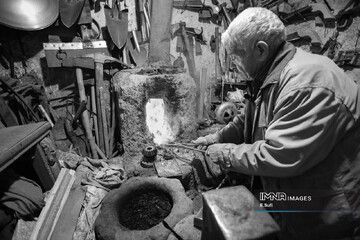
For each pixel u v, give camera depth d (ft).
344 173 3.03
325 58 3.18
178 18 11.35
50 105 8.66
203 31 12.00
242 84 11.81
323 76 2.84
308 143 2.77
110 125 9.71
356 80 8.14
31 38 8.05
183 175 7.24
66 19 7.88
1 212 4.70
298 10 9.64
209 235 2.39
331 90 2.78
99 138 9.27
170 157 7.92
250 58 3.53
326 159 3.09
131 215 5.85
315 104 2.75
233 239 1.87
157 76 7.98
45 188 6.17
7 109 6.79
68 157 7.93
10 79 7.38
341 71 3.08
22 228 4.83
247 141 4.63
